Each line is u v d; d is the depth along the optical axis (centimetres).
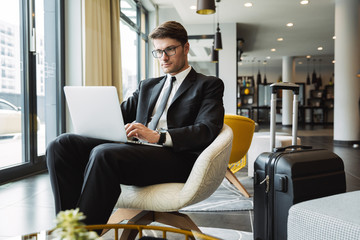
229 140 136
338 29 667
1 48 303
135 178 129
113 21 486
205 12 365
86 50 398
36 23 360
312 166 149
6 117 314
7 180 315
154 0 707
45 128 384
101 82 434
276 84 183
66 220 50
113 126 129
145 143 142
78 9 403
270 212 152
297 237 106
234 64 795
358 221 92
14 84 324
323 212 101
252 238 173
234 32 793
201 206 236
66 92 134
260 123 1566
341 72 668
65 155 129
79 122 136
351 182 317
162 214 135
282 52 1230
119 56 494
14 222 204
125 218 141
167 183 134
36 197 263
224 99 796
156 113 154
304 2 646
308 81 1447
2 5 304
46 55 381
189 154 144
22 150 344
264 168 156
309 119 1636
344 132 664
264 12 710
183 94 150
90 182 116
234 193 281
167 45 149
